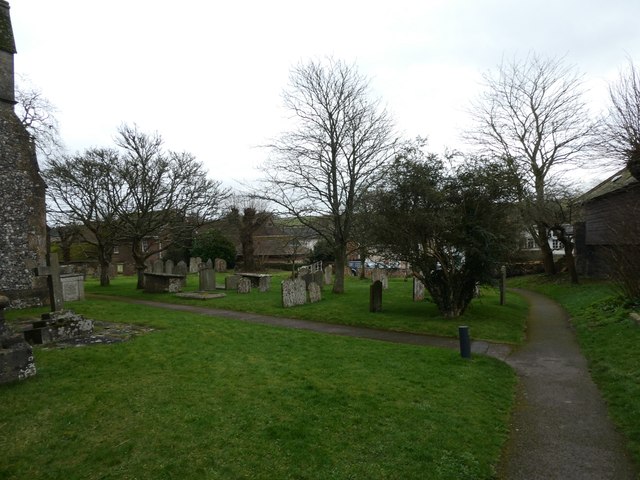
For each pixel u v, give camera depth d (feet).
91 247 136.77
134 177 74.95
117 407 19.58
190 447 16.10
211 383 22.95
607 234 65.26
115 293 72.95
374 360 28.71
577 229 92.84
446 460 15.60
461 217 41.22
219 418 18.53
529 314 54.34
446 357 29.96
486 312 50.44
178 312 49.06
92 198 75.92
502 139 91.45
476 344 35.35
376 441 16.87
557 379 26.27
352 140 64.49
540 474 15.19
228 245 137.90
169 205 76.54
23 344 23.68
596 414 20.61
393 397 21.57
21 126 53.57
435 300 46.26
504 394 23.29
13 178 52.34
